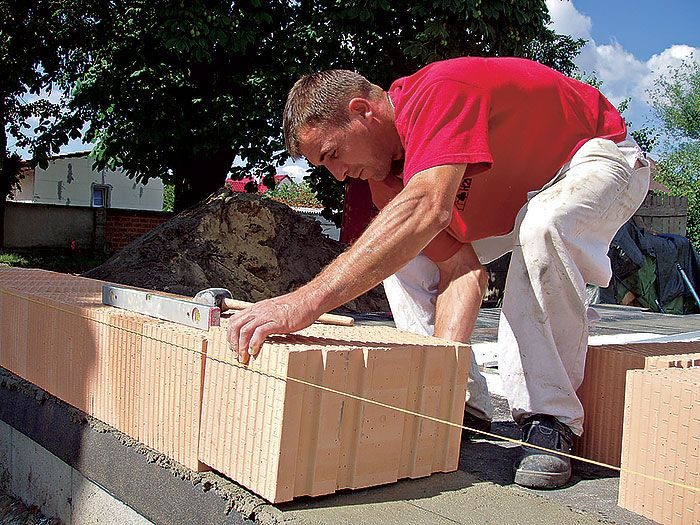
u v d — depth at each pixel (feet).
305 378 5.03
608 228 6.84
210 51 32.01
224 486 5.46
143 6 31.83
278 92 33.37
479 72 6.24
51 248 57.88
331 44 33.83
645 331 20.98
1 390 9.55
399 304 8.34
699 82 94.84
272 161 35.99
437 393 5.91
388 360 5.49
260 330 5.17
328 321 6.82
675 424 5.10
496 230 7.64
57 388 8.04
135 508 6.51
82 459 7.43
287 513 4.99
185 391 5.94
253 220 27.35
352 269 5.46
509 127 6.55
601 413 6.86
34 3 36.35
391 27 35.01
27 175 99.91
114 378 6.98
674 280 35.42
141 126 33.12
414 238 5.58
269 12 33.60
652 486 5.25
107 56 33.37
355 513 5.08
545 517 5.22
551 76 6.80
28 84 39.75
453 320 7.70
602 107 7.17
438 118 5.88
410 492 5.59
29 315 8.70
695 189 64.85
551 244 6.27
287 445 4.97
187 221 26.63
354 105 6.40
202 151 34.06
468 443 7.64
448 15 32.40
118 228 60.03
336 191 40.52
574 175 6.56
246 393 5.28
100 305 7.95
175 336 6.09
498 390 10.85
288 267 27.25
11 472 9.38
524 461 6.18
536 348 6.42
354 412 5.35
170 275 24.39
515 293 6.53
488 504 5.42
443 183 5.70
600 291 34.14
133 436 6.67
